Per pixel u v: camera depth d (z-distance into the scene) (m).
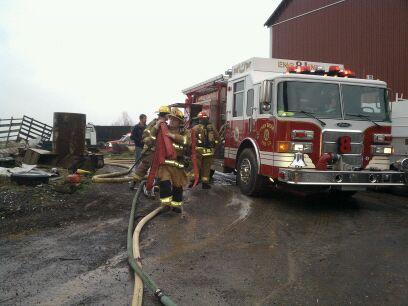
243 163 8.76
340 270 4.41
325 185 6.95
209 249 5.07
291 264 4.59
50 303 3.58
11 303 3.57
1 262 4.54
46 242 5.25
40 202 7.07
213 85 11.09
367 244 5.34
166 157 6.71
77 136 11.02
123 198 7.92
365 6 20.52
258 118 8.13
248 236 5.66
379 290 3.90
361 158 7.35
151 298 3.71
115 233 5.68
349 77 7.79
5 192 7.38
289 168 7.01
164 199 6.73
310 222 6.50
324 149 7.19
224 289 3.91
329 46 22.56
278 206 7.67
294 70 7.70
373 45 20.08
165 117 6.91
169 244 5.25
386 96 7.75
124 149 22.47
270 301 3.66
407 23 18.50
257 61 8.82
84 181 9.24
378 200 8.49
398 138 8.89
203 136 9.31
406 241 5.48
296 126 7.15
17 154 12.49
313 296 3.77
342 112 7.42
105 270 4.34
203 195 8.71
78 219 6.38
